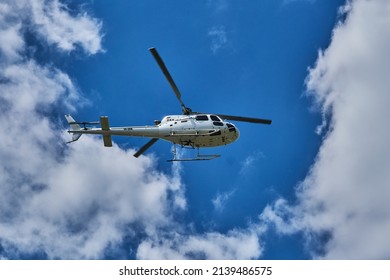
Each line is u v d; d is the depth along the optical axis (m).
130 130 93.19
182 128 92.75
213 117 94.38
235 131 94.69
